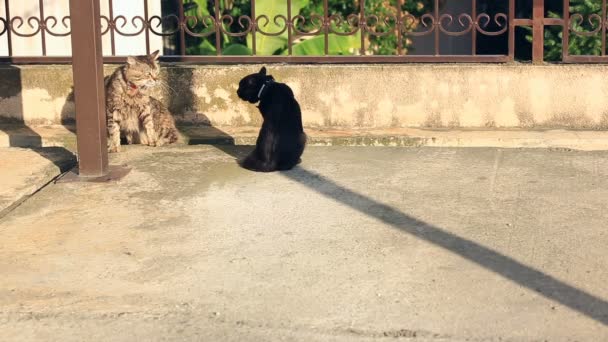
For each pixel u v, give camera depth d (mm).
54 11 7219
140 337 3812
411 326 3846
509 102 5863
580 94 5828
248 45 8539
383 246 4398
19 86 5996
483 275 4156
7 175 5195
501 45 9461
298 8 7906
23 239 4484
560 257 4289
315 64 5988
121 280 4145
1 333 3838
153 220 4664
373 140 5723
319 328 3840
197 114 6016
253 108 5992
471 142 5680
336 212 4738
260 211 4754
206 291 4066
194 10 8703
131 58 5637
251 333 3824
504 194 4938
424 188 5027
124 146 5770
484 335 3793
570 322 3855
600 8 7812
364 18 6027
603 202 4828
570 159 5441
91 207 4816
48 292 4066
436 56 5949
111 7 6074
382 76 5887
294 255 4328
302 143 5324
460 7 9750
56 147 5707
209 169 5328
